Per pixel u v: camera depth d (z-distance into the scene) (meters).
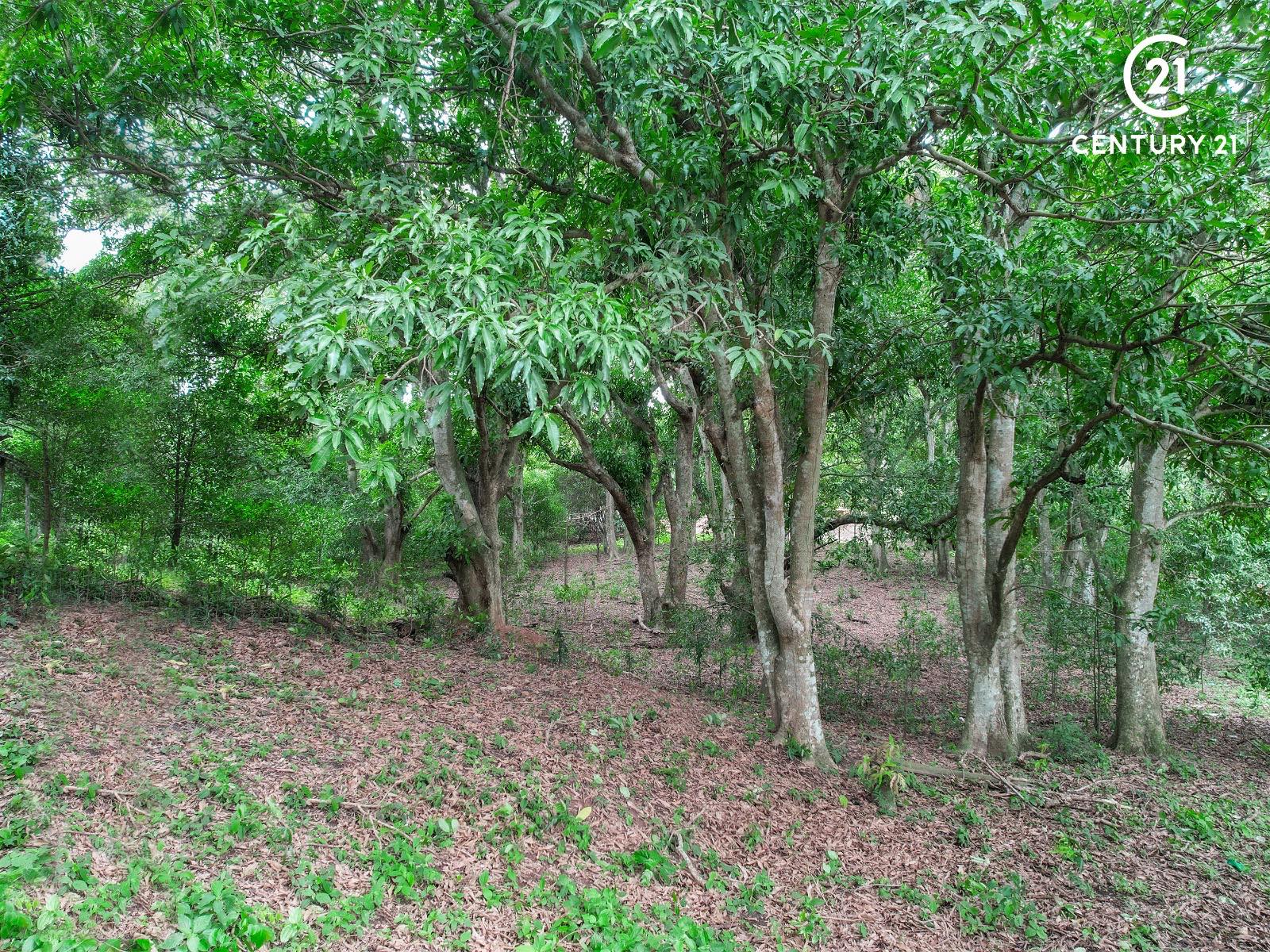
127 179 8.02
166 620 8.77
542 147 7.71
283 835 4.81
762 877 5.82
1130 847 7.05
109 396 9.23
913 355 9.49
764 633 8.73
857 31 5.64
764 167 6.53
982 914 5.75
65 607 8.49
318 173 7.91
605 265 6.64
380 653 9.68
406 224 4.95
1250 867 6.76
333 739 6.48
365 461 4.11
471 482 12.99
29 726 5.41
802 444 8.78
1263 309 7.00
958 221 8.12
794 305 9.34
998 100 5.95
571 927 4.62
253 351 9.89
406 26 6.04
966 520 9.18
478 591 12.09
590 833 5.89
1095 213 7.28
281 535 11.26
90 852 4.17
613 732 8.09
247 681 7.41
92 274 9.52
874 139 6.58
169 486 9.94
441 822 5.41
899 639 14.84
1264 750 10.43
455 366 4.51
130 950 3.50
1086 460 8.73
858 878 6.08
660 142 6.52
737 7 5.47
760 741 8.49
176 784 5.11
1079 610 10.34
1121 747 9.98
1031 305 7.11
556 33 4.98
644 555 16.89
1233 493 10.30
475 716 7.83
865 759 8.05
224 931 3.77
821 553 23.52
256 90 7.89
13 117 6.94
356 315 4.43
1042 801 7.88
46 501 9.42
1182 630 11.82
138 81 7.00
